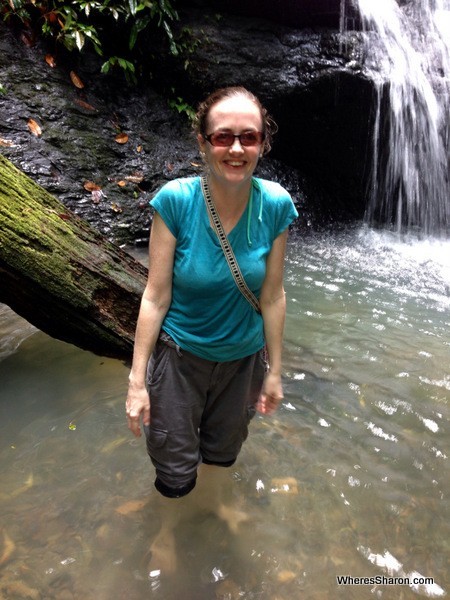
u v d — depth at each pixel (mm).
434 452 2277
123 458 2141
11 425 2303
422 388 2762
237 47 5711
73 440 2229
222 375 1650
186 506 1924
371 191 6621
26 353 2855
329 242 5598
